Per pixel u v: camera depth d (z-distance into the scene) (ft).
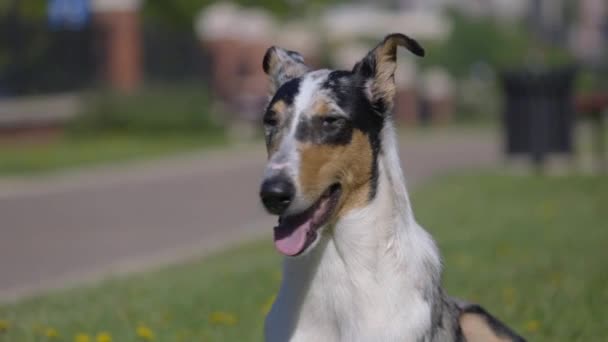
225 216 55.52
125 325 27.09
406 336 17.65
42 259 41.42
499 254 37.29
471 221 47.01
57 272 38.50
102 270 38.60
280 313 18.28
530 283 31.63
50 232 48.91
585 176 64.85
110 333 26.18
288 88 17.89
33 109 105.91
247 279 33.81
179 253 42.70
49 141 102.12
